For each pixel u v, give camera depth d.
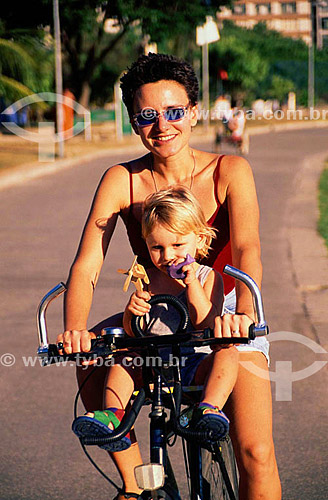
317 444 5.48
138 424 5.97
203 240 3.33
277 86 80.31
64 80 48.78
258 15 136.88
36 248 13.02
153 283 3.45
